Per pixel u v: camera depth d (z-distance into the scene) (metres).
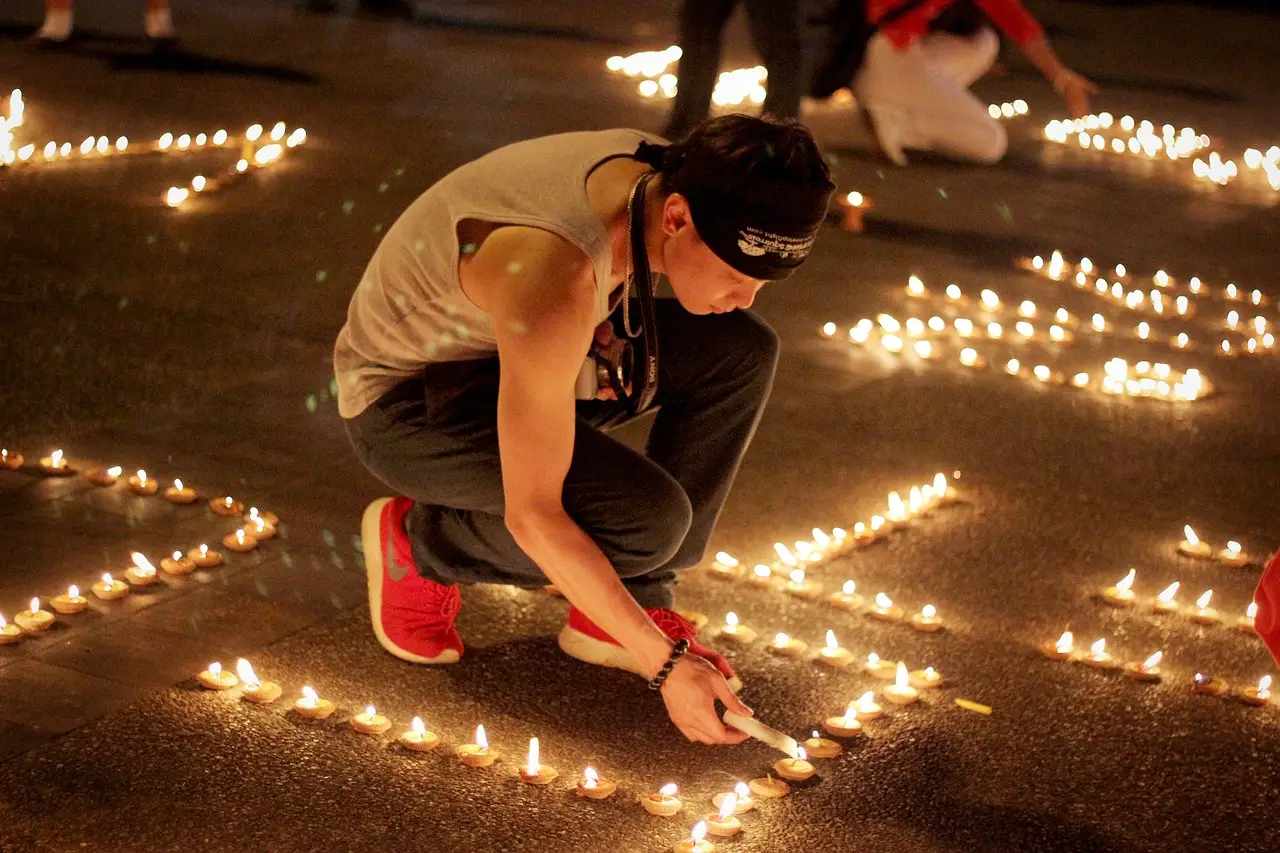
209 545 4.18
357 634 3.73
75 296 6.32
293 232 7.51
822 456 5.18
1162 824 3.12
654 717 3.44
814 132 10.76
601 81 12.04
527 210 2.96
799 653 3.76
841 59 9.51
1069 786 3.24
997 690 3.65
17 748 3.16
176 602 3.83
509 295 2.87
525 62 12.66
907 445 5.32
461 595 3.98
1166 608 4.13
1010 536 4.59
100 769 3.10
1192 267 7.98
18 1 13.81
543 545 2.95
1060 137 11.19
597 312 3.01
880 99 9.70
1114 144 11.05
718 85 12.02
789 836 3.00
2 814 2.93
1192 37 16.98
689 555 3.61
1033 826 3.08
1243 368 6.41
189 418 5.11
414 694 3.47
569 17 15.36
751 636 3.82
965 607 4.09
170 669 3.51
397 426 3.34
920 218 8.63
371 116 10.20
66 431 4.93
